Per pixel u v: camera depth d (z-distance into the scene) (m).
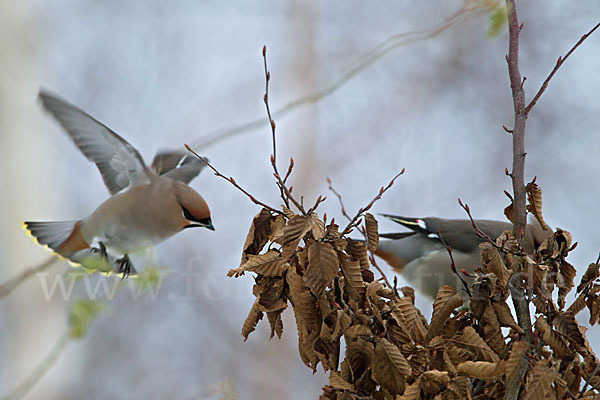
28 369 12.87
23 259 13.35
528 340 5.61
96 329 13.48
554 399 5.33
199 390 13.30
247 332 5.78
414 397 5.35
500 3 7.26
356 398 5.43
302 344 5.63
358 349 5.50
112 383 13.48
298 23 16.27
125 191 7.59
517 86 5.82
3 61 14.62
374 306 5.59
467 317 5.78
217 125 16.06
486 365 5.38
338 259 5.56
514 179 5.77
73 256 7.93
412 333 5.67
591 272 5.75
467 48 16.73
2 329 12.95
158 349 13.59
